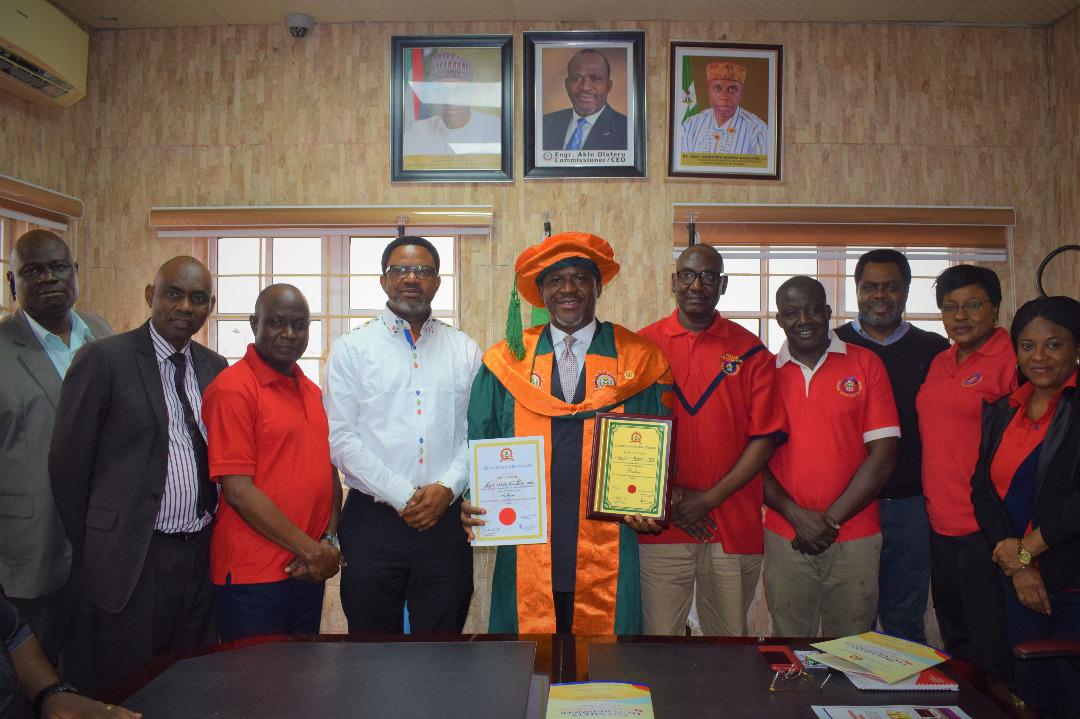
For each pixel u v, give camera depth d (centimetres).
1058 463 193
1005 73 382
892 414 244
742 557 241
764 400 234
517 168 379
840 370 246
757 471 230
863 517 244
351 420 228
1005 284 379
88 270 385
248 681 118
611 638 140
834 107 380
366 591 223
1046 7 363
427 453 227
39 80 338
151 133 385
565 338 211
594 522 194
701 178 376
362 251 389
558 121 376
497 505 189
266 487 206
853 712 107
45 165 364
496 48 376
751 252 377
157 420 206
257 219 373
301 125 382
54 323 241
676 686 116
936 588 261
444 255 386
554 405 199
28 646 125
